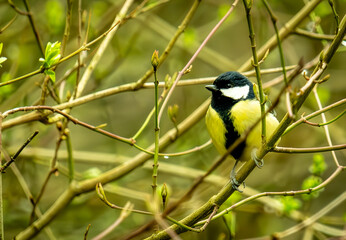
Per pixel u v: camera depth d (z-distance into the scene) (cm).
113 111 1137
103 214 962
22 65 905
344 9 949
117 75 1093
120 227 942
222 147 643
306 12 757
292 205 771
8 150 852
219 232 984
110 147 1102
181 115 1099
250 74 677
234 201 785
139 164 729
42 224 687
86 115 1129
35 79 850
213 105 642
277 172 1087
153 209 430
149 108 1144
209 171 408
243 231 1002
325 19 959
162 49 1117
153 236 520
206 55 998
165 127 1098
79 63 635
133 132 1101
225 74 652
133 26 1098
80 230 938
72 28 983
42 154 883
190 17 648
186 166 1002
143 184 1003
